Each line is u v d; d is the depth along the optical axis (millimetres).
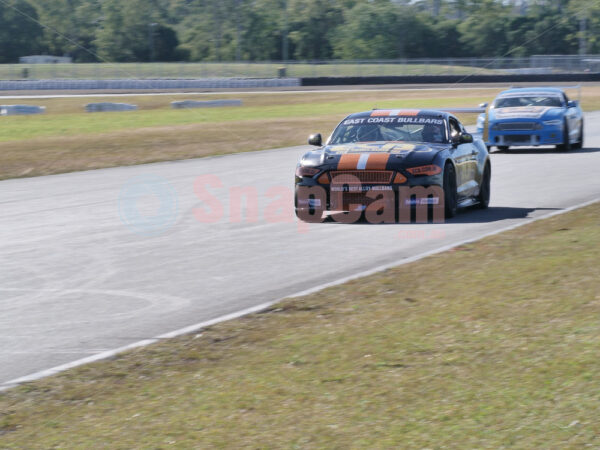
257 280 15664
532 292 13297
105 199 28562
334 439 8156
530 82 130250
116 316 13367
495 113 43562
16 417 9227
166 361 10945
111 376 10430
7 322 13172
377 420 8547
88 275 16438
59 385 10156
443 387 9336
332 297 13844
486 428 8156
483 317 12031
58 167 39781
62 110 87562
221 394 9602
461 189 23328
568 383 9125
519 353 10281
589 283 13602
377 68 164875
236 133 56594
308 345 11258
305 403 9164
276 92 116188
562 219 21266
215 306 13844
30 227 22734
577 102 45625
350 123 24516
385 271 15680
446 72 163250
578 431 7961
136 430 8711
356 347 11039
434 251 17531
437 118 24188
